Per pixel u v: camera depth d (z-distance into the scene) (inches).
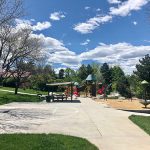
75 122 749.9
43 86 2967.5
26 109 1090.7
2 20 1116.5
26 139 499.2
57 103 1528.1
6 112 966.4
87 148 458.9
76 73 5339.6
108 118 840.3
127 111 1118.4
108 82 5059.1
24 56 1443.2
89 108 1190.3
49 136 529.0
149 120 792.9
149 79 2142.0
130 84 2657.5
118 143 514.9
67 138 521.0
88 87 2824.8
